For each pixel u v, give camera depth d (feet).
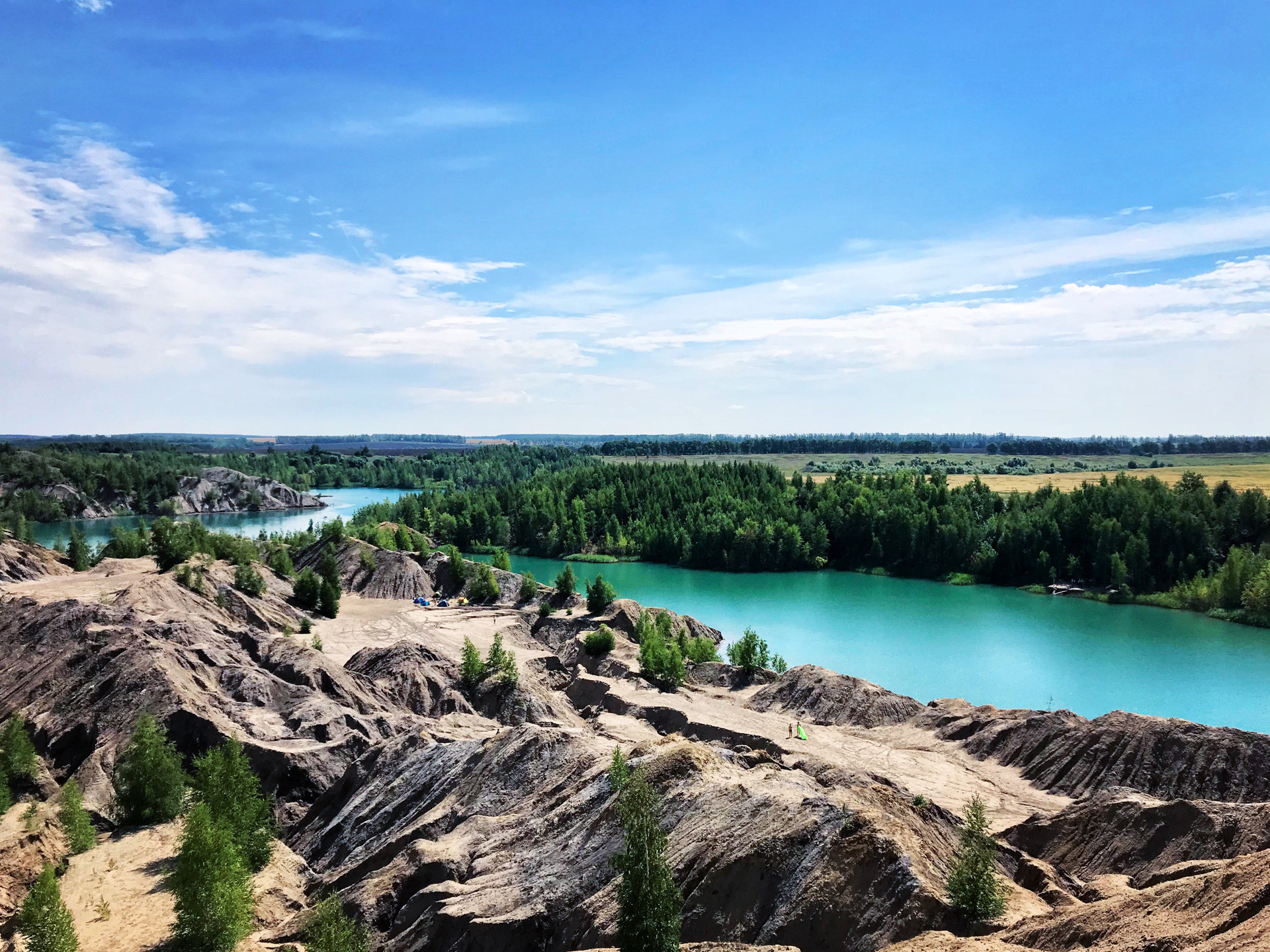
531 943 124.67
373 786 194.39
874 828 121.70
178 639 272.92
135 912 146.10
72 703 231.91
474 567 526.16
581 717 287.89
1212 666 364.58
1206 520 540.93
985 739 240.73
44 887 125.70
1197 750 204.64
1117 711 226.99
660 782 151.02
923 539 639.76
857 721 269.85
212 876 131.54
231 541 455.22
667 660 306.96
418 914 137.69
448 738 228.02
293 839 190.80
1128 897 109.60
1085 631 437.99
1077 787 210.79
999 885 117.29
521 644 383.45
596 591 417.49
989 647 403.34
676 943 101.60
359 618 419.33
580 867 135.13
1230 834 150.82
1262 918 92.22
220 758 170.40
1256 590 457.27
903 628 449.06
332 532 547.49
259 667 279.28
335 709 247.29
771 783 147.43
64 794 175.63
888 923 111.34
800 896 116.67
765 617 480.64
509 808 169.68
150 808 185.06
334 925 124.36
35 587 350.84
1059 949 103.24
